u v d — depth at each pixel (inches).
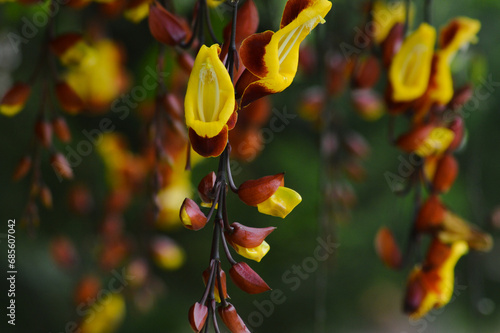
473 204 46.3
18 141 58.8
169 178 37.5
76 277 51.8
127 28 50.9
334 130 45.2
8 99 31.6
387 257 32.3
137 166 44.3
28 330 58.1
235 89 24.9
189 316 24.6
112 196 44.6
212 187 25.0
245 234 25.0
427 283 31.7
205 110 24.5
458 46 30.0
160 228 44.5
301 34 24.8
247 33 26.4
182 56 28.9
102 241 44.9
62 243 47.8
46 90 32.5
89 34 42.0
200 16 27.1
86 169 55.5
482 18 50.8
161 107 30.9
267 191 25.1
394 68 30.0
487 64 55.8
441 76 30.2
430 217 31.8
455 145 31.2
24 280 58.3
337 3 41.5
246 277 25.0
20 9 38.9
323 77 39.9
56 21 42.6
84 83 39.2
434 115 31.1
